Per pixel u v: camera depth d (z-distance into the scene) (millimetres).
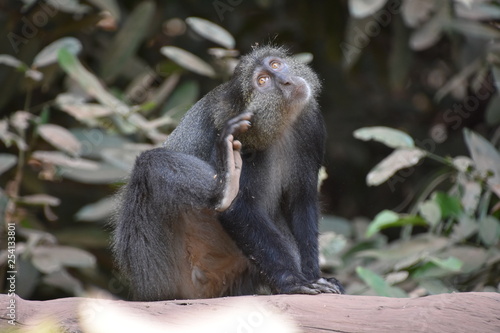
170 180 8211
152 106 12188
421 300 6293
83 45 15086
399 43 14695
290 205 8906
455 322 5977
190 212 8344
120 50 14008
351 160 17297
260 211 8422
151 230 8297
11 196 11695
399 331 5945
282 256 8023
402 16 14406
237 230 8102
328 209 17812
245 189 8258
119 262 8578
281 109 8422
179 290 8625
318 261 8688
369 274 9297
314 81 8859
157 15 15695
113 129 12633
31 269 11906
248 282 9039
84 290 12891
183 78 15797
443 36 17172
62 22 14320
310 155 8875
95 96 12195
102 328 6168
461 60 13758
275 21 16531
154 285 8367
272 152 8719
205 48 16562
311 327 6070
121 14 15336
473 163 10805
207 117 8805
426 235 10594
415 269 10078
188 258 8711
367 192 17734
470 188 10617
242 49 16562
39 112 14828
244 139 8523
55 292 13648
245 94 8492
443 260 9633
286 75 8508
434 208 10477
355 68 16859
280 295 6738
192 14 16422
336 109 17422
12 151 13430
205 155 8734
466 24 13359
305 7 15945
